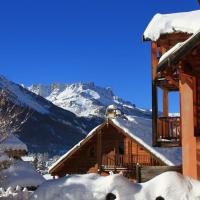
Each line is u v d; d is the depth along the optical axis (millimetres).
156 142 20547
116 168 38688
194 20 19469
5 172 31641
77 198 13070
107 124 39281
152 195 13016
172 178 13180
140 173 19344
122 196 12914
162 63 15125
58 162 40719
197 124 15453
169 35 20125
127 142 38844
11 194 18797
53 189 13383
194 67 14969
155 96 21141
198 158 15227
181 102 16391
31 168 34469
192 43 14164
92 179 13594
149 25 20812
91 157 40781
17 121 21531
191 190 12922
